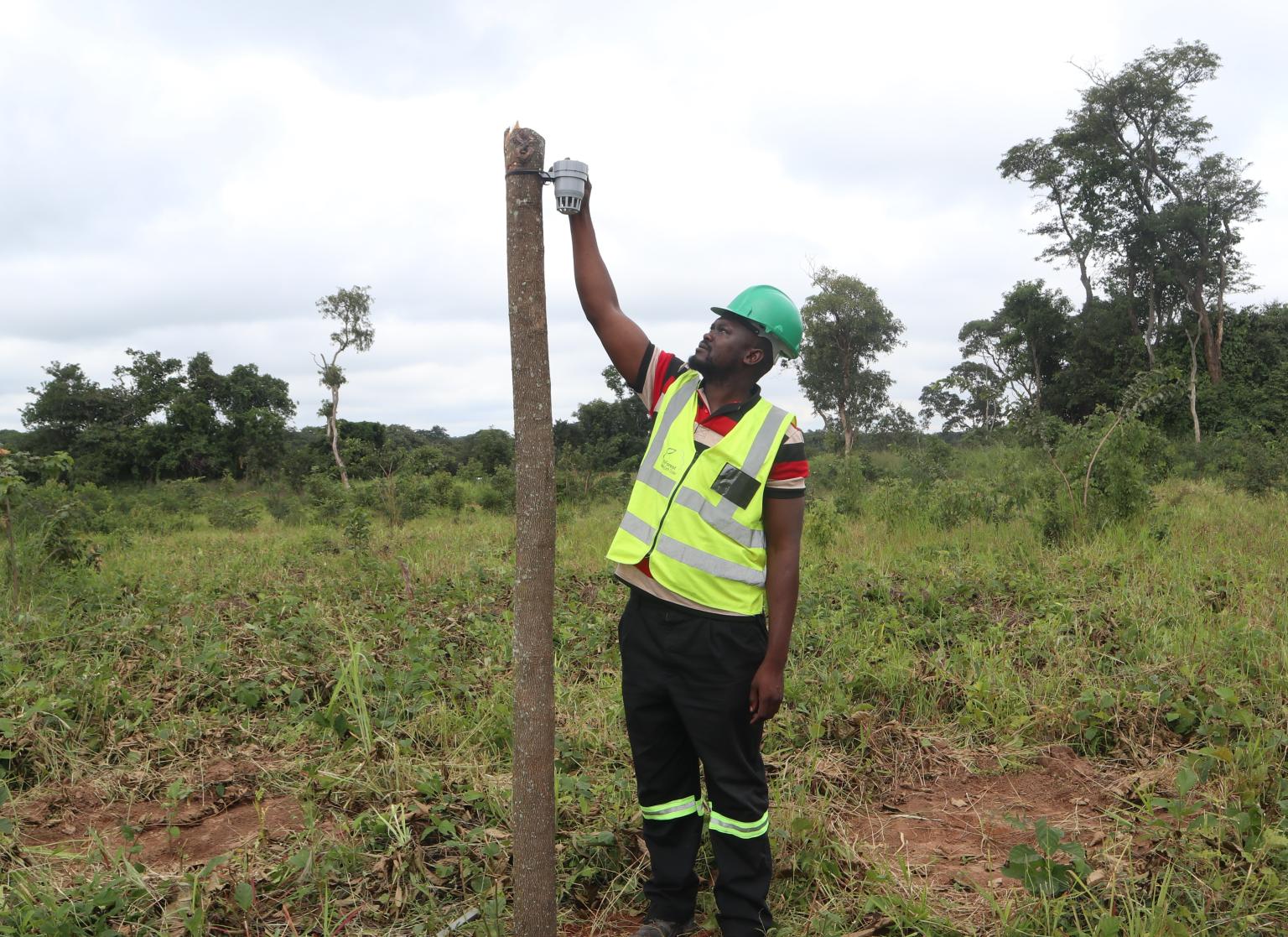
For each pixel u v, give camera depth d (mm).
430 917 2619
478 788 3484
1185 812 3000
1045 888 2650
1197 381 34438
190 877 2789
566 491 18844
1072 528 9633
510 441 32906
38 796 3660
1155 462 18281
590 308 2535
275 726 4297
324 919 2576
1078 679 4730
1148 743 3996
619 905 2830
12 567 7133
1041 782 3807
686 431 2449
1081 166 36438
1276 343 35062
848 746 4090
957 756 4023
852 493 13703
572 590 7477
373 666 4770
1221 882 2705
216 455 42344
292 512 20328
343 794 3525
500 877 2807
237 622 6152
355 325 38656
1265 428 30875
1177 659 4840
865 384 46969
